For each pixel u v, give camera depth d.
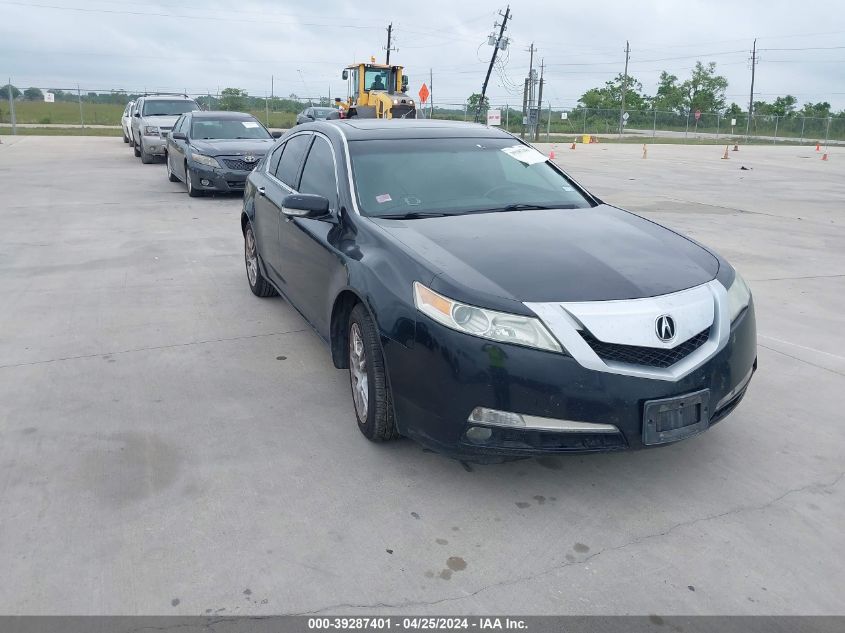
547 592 2.74
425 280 3.35
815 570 2.88
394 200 4.33
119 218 10.84
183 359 5.07
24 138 30.41
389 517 3.21
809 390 4.62
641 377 3.09
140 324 5.83
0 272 7.47
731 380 3.38
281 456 3.73
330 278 4.16
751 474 3.60
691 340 3.29
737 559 2.95
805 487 3.48
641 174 20.42
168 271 7.59
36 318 5.95
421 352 3.27
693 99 83.31
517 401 3.08
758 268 8.03
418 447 3.84
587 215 4.40
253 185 6.36
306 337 5.55
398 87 28.92
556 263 3.47
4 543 2.98
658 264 3.58
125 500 3.31
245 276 7.40
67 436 3.92
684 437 3.21
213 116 14.20
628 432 3.11
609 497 3.39
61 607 2.62
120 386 4.60
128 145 26.42
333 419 4.16
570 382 3.05
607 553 2.98
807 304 6.59
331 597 2.70
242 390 4.55
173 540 3.02
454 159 4.80
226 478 3.51
